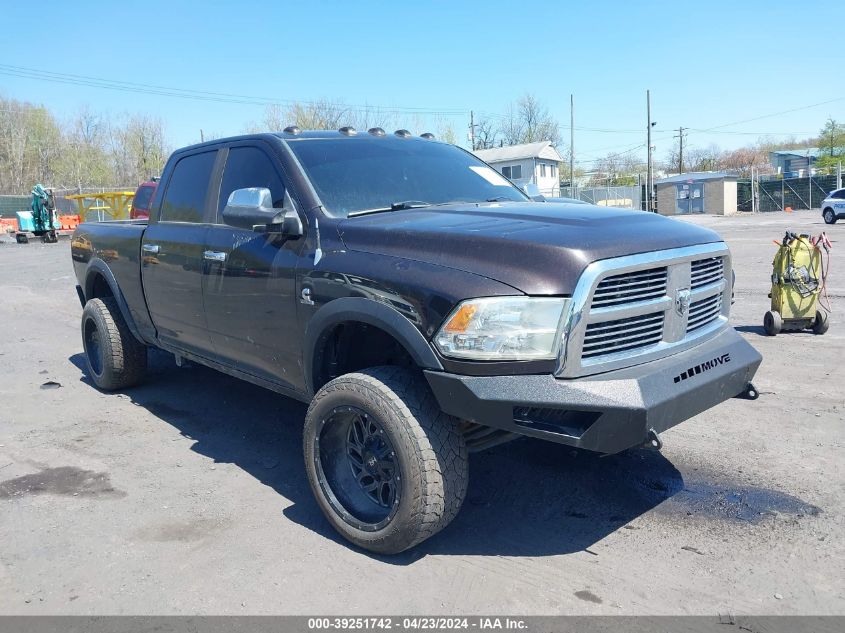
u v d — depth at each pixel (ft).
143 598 9.85
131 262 17.69
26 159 216.33
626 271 9.77
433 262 10.19
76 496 13.19
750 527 11.50
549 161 209.56
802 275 23.86
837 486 12.77
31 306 37.22
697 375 10.48
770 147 316.81
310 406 11.31
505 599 9.71
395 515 10.25
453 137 191.72
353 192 13.01
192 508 12.64
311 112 151.02
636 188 173.58
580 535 11.47
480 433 11.09
